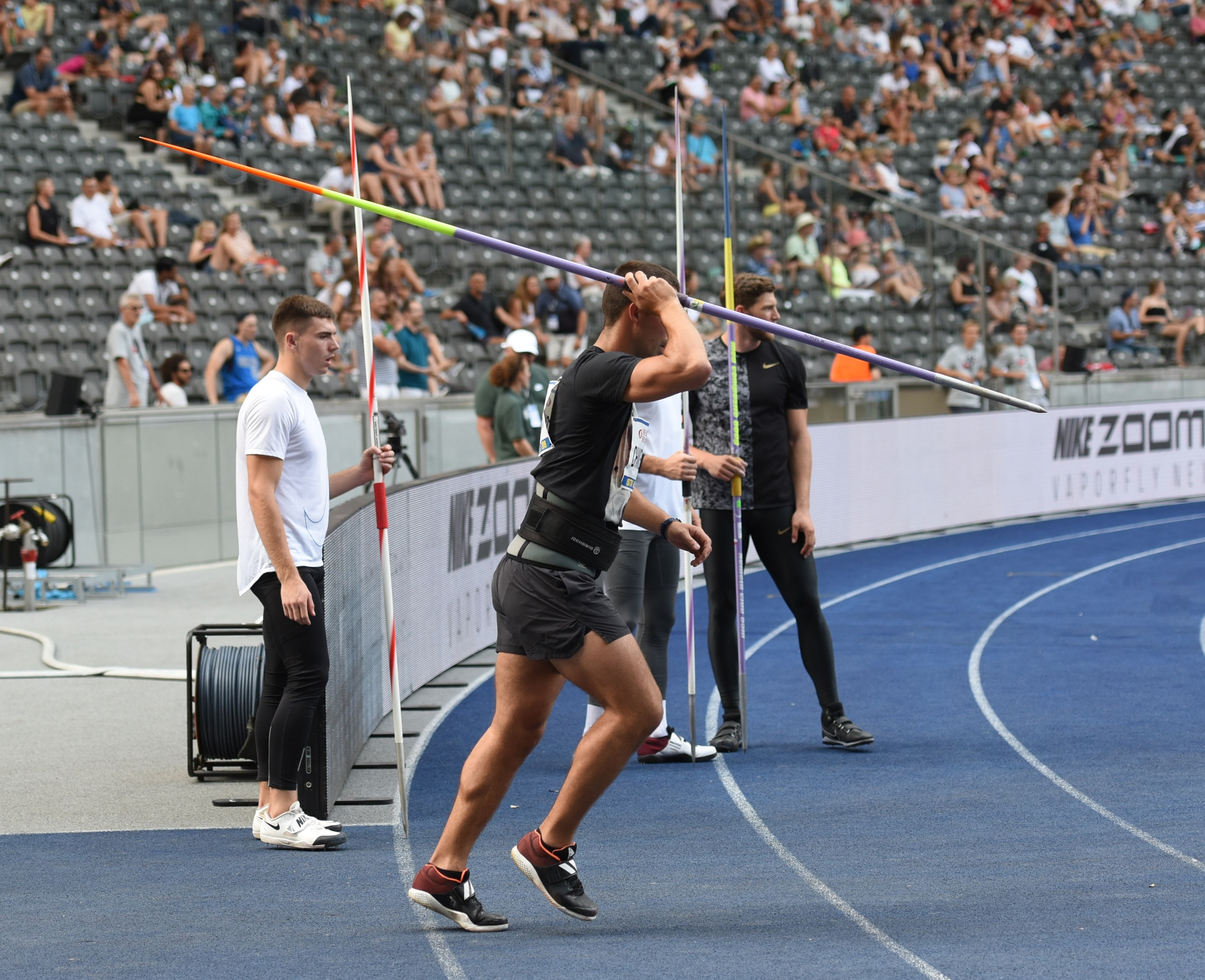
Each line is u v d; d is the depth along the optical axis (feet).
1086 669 97.86
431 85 214.07
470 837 46.24
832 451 165.27
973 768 71.26
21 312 161.17
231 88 202.28
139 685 90.53
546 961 43.01
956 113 279.49
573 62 244.42
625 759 45.68
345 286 167.22
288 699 57.82
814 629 75.31
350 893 51.26
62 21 208.85
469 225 201.77
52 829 60.64
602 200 209.97
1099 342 228.43
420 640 92.38
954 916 47.52
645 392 43.45
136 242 178.09
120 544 137.18
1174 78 312.71
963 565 151.94
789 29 279.08
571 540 45.06
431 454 144.36
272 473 55.36
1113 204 260.83
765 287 73.61
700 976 41.45
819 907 48.88
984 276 187.52
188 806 64.39
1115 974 41.19
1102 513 199.62
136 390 146.00
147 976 41.91
